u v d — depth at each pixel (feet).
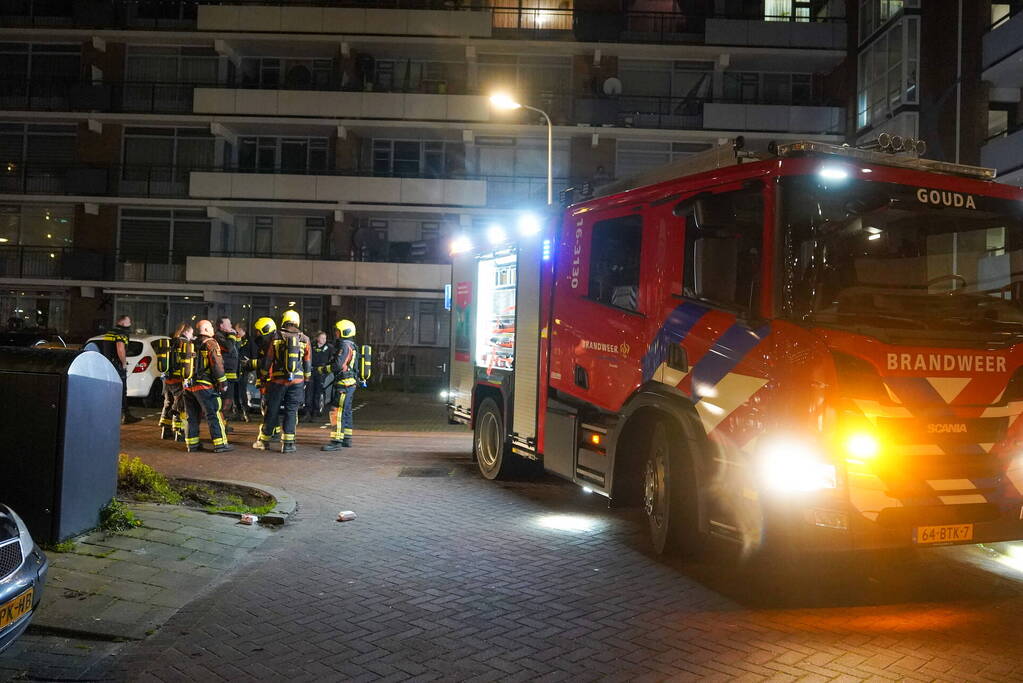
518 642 15.34
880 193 17.53
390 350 100.42
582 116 102.42
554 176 104.99
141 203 103.09
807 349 16.33
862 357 16.11
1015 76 73.46
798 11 104.47
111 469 22.24
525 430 28.58
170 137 105.50
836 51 99.60
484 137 105.91
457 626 16.19
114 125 105.19
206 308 106.01
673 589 18.53
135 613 16.62
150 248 105.19
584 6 105.81
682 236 20.38
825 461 15.96
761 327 17.29
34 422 19.84
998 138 72.08
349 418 41.65
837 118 99.81
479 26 102.73
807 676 13.78
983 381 16.97
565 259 26.00
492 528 24.39
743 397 17.71
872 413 16.03
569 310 25.55
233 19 102.37
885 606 17.46
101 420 21.58
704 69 104.88
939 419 16.49
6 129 106.32
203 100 102.73
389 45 103.96
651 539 22.58
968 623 16.43
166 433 42.83
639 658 14.58
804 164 17.25
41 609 16.29
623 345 22.52
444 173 106.01
